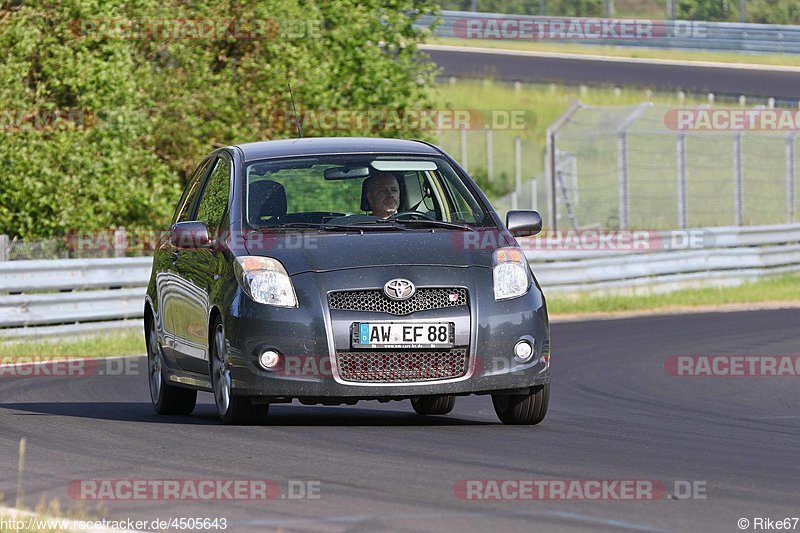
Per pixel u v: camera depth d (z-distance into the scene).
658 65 184.50
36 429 31.08
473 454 26.88
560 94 163.12
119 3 78.56
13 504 21.42
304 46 87.25
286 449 27.38
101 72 75.75
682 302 80.94
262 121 85.69
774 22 198.25
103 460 26.09
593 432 30.92
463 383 29.80
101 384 44.44
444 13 190.25
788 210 105.12
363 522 19.98
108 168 74.69
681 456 27.16
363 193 33.19
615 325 67.81
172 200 79.31
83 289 65.56
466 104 158.62
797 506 21.59
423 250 30.70
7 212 73.81
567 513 20.73
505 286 30.56
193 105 82.62
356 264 30.17
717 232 90.06
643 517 20.48
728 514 20.81
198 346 32.88
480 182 141.00
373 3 92.75
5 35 75.69
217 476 24.08
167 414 36.09
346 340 29.56
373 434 29.78
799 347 55.62
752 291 85.62
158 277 36.69
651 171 135.88
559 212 127.94
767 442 29.94
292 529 19.50
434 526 19.70
